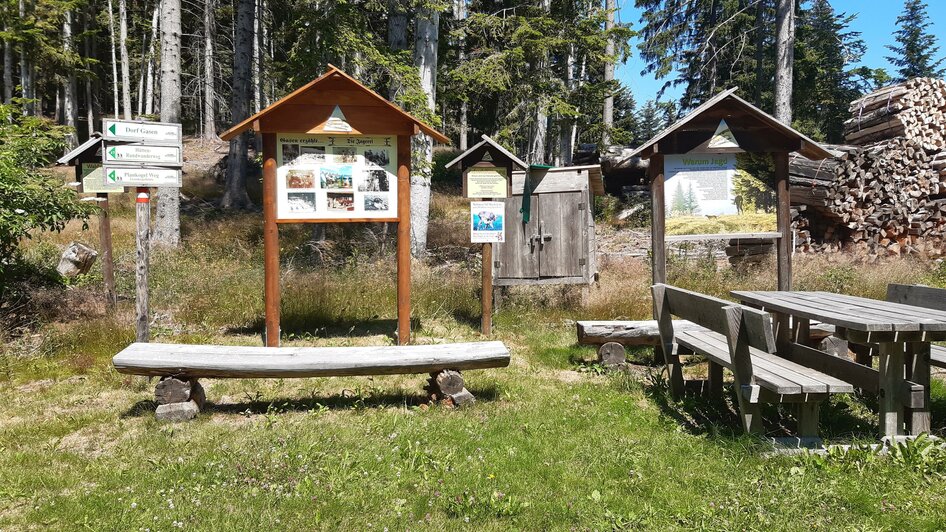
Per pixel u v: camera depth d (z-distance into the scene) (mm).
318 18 11812
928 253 11648
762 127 6906
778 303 4672
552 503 3357
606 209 17359
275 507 3287
